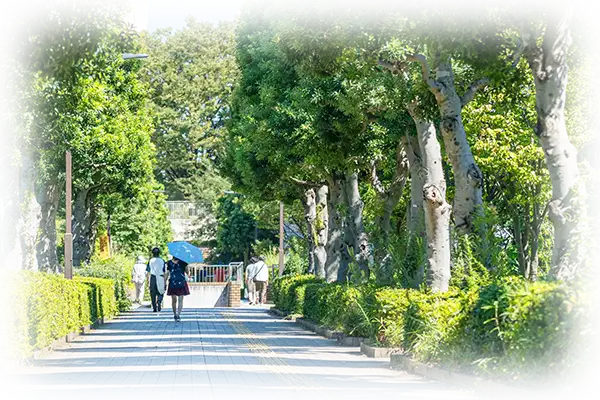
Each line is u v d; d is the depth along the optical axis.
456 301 15.84
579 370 9.95
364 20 16.34
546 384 11.30
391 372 17.23
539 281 13.09
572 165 14.20
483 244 18.16
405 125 26.02
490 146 35.62
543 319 11.30
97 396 13.31
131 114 49.00
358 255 33.25
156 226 86.25
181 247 54.66
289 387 14.55
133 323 37.47
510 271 18.38
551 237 41.75
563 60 14.20
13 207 31.58
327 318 29.53
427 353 16.27
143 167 49.94
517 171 35.75
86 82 24.97
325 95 28.38
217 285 72.44
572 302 10.16
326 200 46.25
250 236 94.88
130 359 20.44
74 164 41.50
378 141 29.27
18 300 17.89
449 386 14.45
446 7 14.71
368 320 22.47
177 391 13.98
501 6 15.17
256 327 34.66
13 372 17.30
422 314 16.81
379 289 22.72
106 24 14.77
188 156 106.44
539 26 17.55
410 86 21.81
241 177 52.12
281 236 62.88
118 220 80.31
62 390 14.20
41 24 13.84
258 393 13.66
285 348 23.92
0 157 27.83
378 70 22.48
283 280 48.31
